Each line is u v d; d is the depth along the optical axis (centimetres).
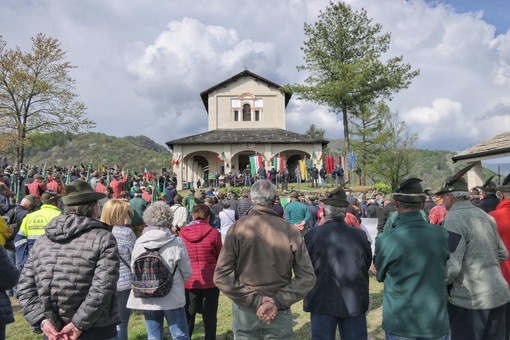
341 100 3195
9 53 3306
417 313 311
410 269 317
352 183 3966
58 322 284
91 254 287
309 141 3588
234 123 4034
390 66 3053
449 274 335
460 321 354
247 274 308
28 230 664
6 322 316
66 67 3484
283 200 1822
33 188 1230
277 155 3638
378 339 543
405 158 3672
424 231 325
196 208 503
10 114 3334
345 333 373
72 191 312
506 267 395
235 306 326
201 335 574
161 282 393
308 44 3275
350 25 3306
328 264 368
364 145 3828
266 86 4078
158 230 409
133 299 407
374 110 3825
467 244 350
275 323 314
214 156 3878
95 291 277
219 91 4069
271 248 309
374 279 899
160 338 412
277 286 307
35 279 292
